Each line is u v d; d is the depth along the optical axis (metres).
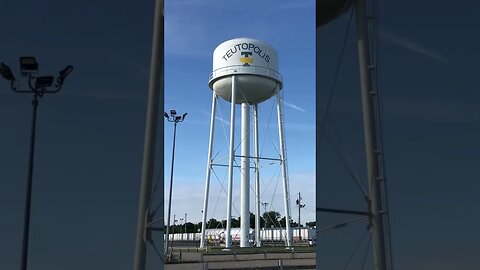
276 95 43.88
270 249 41.69
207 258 31.16
